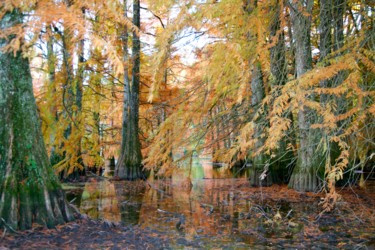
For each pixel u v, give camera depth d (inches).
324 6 300.0
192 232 249.3
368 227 260.7
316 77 192.4
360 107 189.5
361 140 249.1
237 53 219.8
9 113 226.1
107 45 165.6
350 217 293.0
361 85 211.9
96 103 673.0
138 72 658.8
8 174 220.4
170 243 219.1
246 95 342.3
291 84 198.4
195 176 740.0
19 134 227.3
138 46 536.1
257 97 423.2
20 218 217.3
